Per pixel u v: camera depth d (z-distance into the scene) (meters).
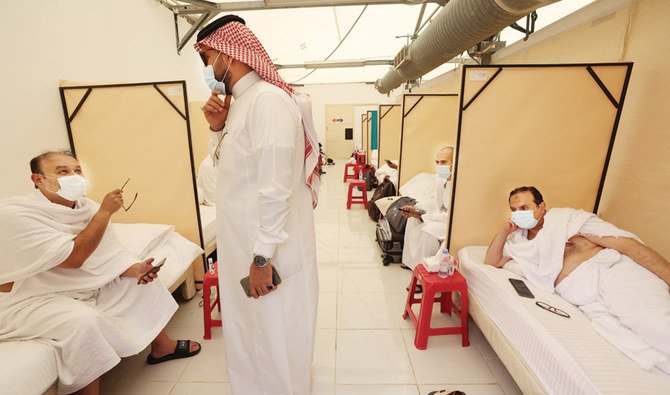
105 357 1.25
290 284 1.21
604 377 1.00
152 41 2.97
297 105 1.17
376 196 4.02
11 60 1.73
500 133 1.82
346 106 9.53
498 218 1.97
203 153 3.42
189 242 2.11
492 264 1.74
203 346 1.83
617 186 1.79
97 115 2.03
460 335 1.89
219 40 1.12
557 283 1.50
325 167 8.80
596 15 1.78
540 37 2.18
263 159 1.03
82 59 2.17
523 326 1.31
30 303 1.26
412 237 2.56
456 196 1.94
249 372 1.33
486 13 1.59
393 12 3.15
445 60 2.63
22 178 1.79
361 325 2.00
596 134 1.78
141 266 1.51
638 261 1.34
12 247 1.19
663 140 1.50
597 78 1.69
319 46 4.34
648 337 1.09
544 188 1.90
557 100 1.75
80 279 1.38
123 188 2.09
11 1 1.72
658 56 1.50
